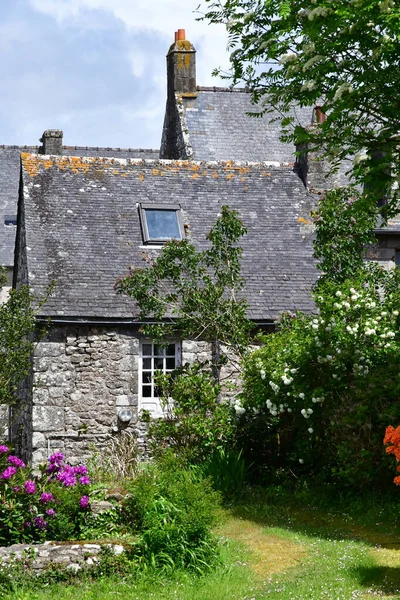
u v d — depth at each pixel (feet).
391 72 31.45
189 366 51.78
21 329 52.03
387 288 53.26
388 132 33.14
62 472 36.06
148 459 56.95
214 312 50.44
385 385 40.14
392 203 35.76
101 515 35.17
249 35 34.04
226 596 28.25
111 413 57.21
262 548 34.37
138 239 62.28
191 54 87.45
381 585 28.30
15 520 33.40
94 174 66.33
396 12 29.60
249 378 47.32
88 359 57.31
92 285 58.49
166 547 32.01
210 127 84.33
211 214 65.41
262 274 61.98
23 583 29.91
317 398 42.37
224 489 42.93
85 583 30.42
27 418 58.54
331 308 45.29
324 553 33.04
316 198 68.74
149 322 57.47
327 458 43.78
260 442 47.26
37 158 66.39
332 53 32.07
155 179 67.10
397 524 37.04
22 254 65.00
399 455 29.37
